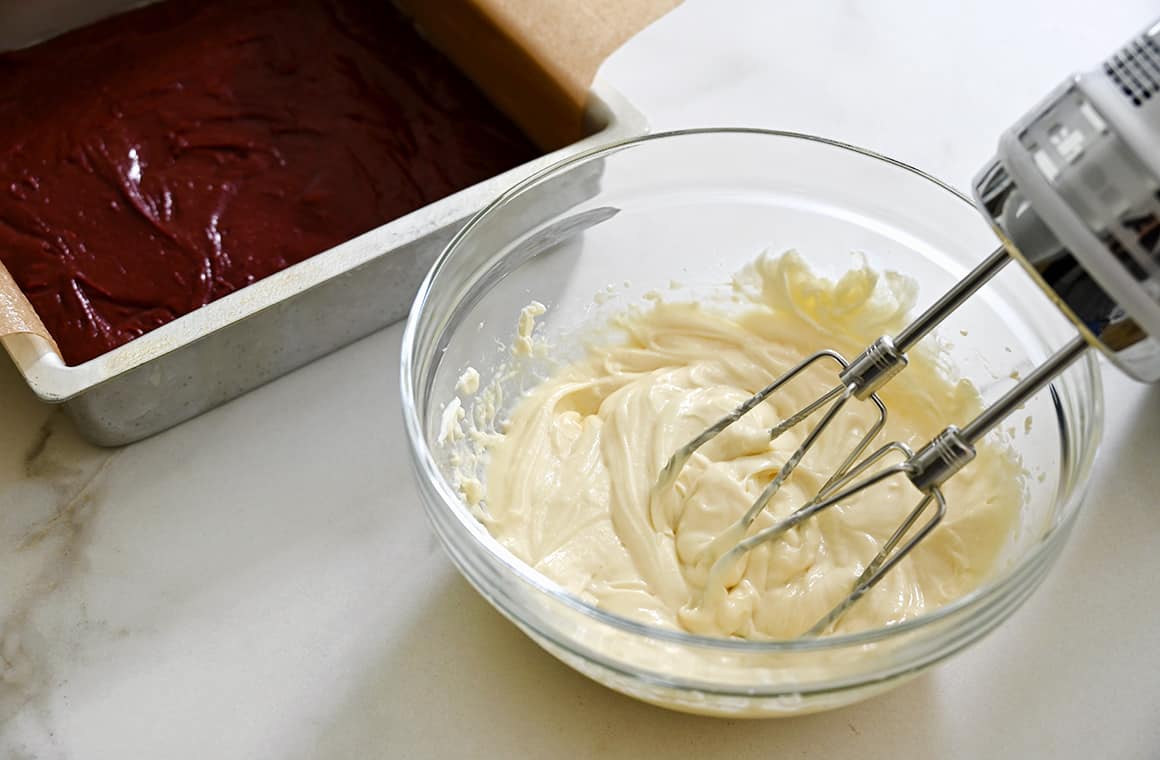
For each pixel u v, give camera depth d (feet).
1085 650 1.46
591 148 1.65
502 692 1.43
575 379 1.63
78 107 1.90
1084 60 1.97
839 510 1.48
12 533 1.54
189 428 1.62
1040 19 2.02
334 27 2.00
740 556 1.39
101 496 1.57
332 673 1.45
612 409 1.57
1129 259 1.09
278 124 1.89
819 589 1.44
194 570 1.52
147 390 1.55
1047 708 1.43
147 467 1.59
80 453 1.60
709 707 1.28
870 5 2.03
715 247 1.65
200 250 1.74
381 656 1.46
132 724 1.42
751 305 1.64
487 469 1.55
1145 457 1.61
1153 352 1.13
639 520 1.48
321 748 1.40
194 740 1.41
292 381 1.66
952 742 1.40
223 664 1.46
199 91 1.93
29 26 1.97
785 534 1.46
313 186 1.82
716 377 1.61
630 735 1.40
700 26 1.99
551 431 1.57
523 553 1.47
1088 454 1.32
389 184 1.83
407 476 1.59
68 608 1.49
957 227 1.53
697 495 1.48
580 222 1.60
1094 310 1.13
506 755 1.40
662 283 1.65
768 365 1.61
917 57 1.96
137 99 1.91
